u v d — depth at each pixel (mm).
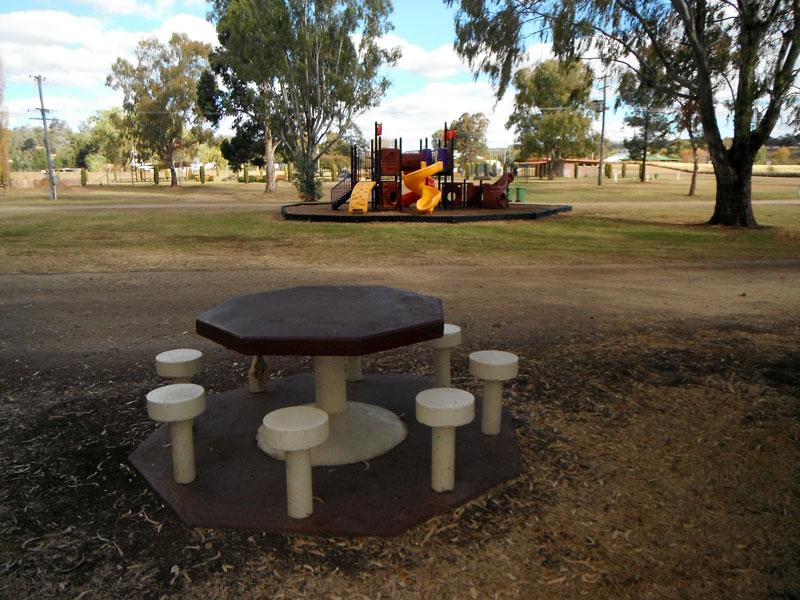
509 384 4578
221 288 8789
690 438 3611
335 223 19953
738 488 3020
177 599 2254
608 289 8641
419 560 2465
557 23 18188
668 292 8391
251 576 2381
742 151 17891
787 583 2301
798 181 55594
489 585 2303
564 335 6027
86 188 56844
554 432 3715
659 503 2879
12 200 37750
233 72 40156
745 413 3988
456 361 5188
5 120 49281
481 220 20375
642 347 5551
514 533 2643
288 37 33062
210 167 120438
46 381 4801
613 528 2672
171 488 3023
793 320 6641
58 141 130250
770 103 17062
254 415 3922
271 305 3477
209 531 2693
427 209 21641
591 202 31875
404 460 3303
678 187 50375
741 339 5824
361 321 3070
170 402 2895
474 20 19344
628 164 96688
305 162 35062
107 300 7980
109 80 56625
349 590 2289
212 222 20625
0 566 2465
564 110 70188
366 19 34219
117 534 2689
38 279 9672
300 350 2789
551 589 2275
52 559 2508
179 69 56500
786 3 15789
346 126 35875
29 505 2943
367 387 4434
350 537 2629
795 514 2773
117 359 5367
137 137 59500
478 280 9430
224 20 33656
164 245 14273
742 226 18219
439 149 24422
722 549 2512
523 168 87500
